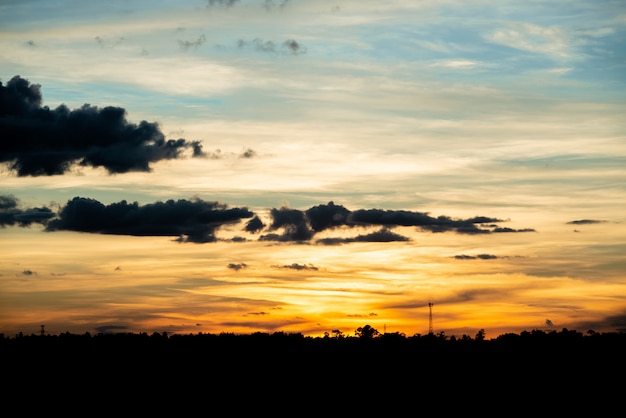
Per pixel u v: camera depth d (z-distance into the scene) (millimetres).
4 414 106438
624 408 108250
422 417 107500
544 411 107750
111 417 106688
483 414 107125
